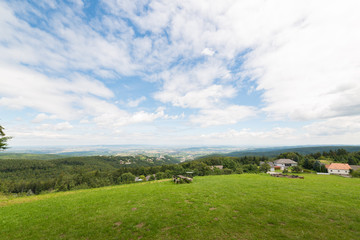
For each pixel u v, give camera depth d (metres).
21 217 12.98
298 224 10.27
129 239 9.24
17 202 18.14
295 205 13.75
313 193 17.98
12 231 10.73
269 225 10.26
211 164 128.88
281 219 11.00
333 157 132.88
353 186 22.50
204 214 12.21
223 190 19.88
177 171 95.00
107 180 101.19
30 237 9.91
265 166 77.50
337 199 15.51
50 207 15.22
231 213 12.28
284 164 111.31
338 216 11.40
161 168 122.25
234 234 9.27
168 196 17.52
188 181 27.03
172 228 10.23
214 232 9.55
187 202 15.32
